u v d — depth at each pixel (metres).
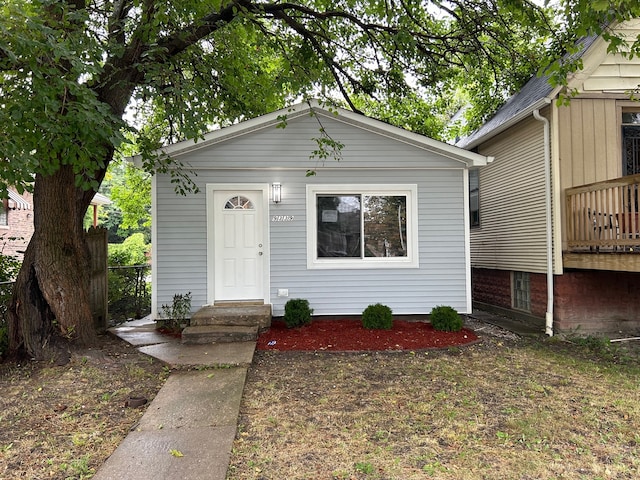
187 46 6.38
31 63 3.89
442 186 8.08
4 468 2.94
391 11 6.48
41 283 5.39
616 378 4.91
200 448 3.13
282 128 7.36
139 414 3.88
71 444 3.29
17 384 4.63
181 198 7.71
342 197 8.05
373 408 3.99
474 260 11.09
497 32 7.70
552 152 7.46
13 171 3.75
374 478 2.78
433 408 3.98
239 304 7.75
